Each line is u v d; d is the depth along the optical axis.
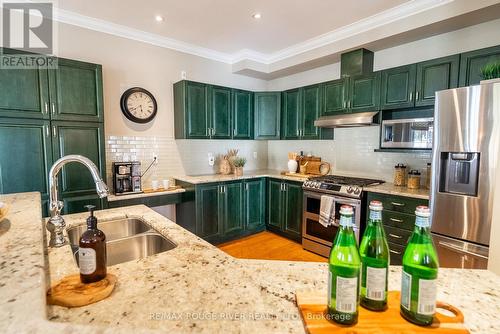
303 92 3.73
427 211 0.68
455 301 0.80
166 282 0.83
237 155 4.30
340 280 0.65
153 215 1.73
